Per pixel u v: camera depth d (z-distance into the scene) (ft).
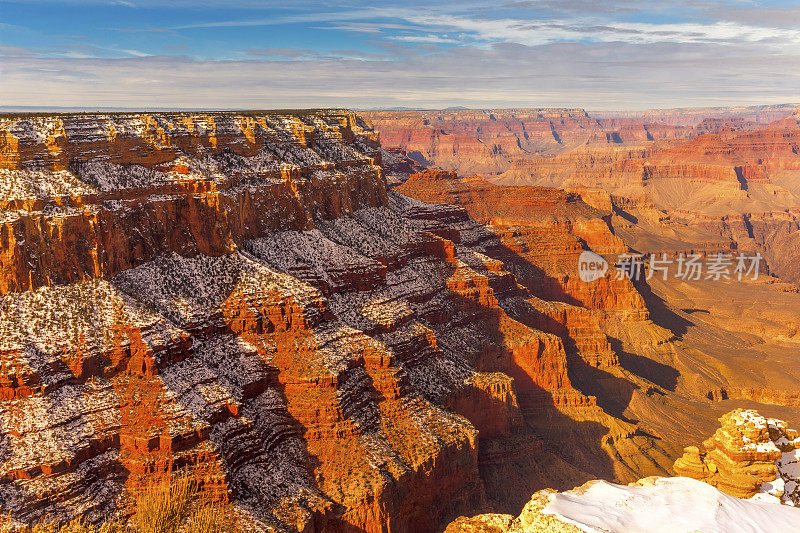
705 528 146.20
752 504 161.07
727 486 217.97
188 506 155.22
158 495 155.12
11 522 193.36
